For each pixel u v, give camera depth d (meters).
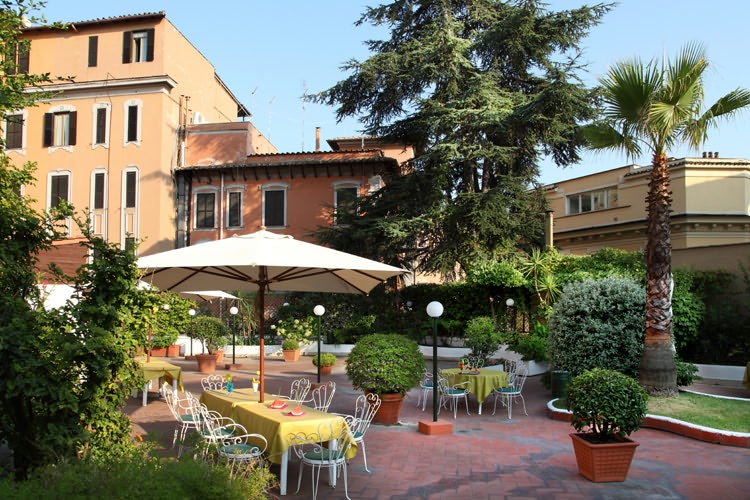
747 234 25.78
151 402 12.62
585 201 31.22
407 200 24.08
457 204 23.11
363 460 8.07
